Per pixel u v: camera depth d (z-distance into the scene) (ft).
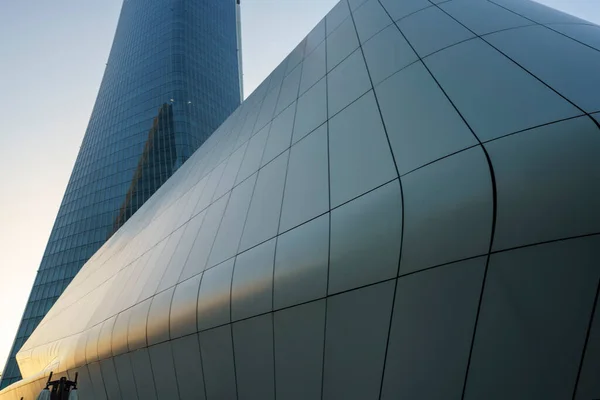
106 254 130.00
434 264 23.26
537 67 28.84
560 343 19.02
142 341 49.52
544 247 20.18
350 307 26.84
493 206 22.00
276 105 63.05
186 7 505.25
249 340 34.17
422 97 33.09
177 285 48.14
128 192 352.28
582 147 21.15
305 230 33.12
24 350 134.41
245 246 39.93
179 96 406.62
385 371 24.20
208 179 70.49
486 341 20.81
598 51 29.55
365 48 48.39
